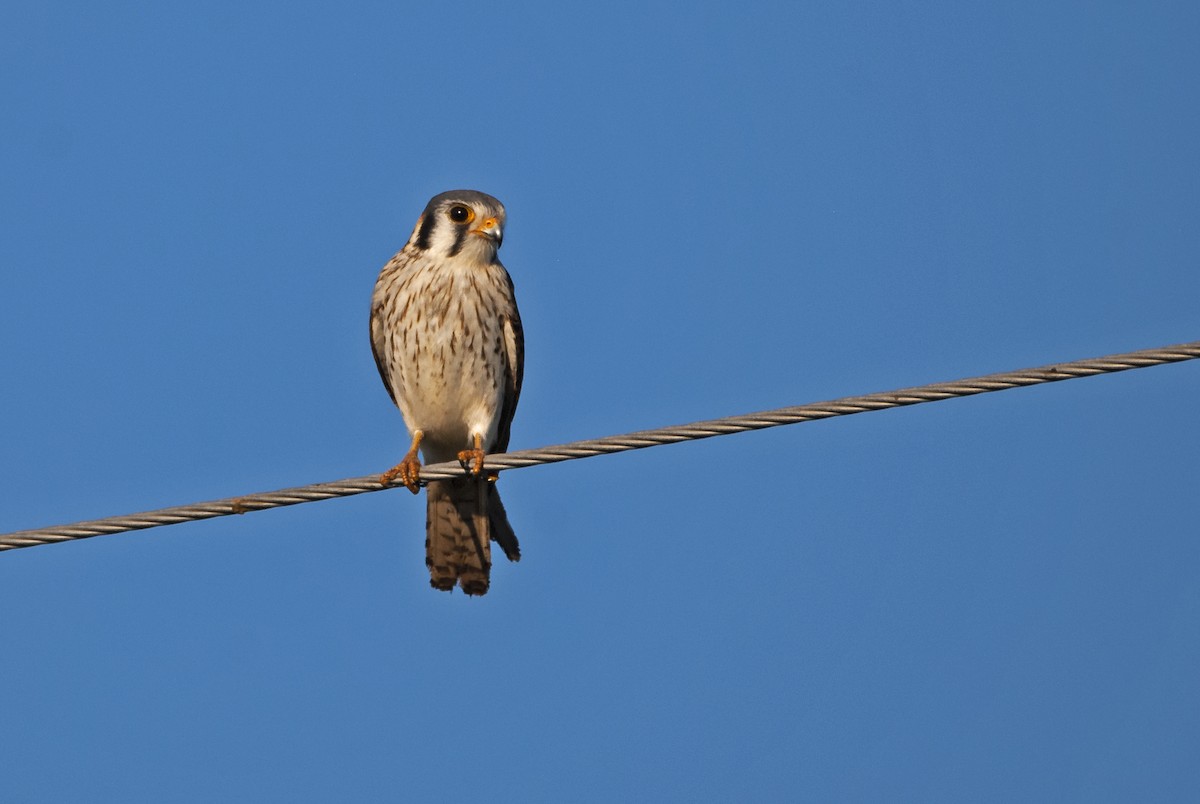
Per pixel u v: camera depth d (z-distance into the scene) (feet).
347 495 36.52
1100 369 32.17
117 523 35.01
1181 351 31.78
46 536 34.86
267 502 35.76
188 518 35.35
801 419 33.53
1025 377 32.50
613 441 34.88
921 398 32.96
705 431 34.24
